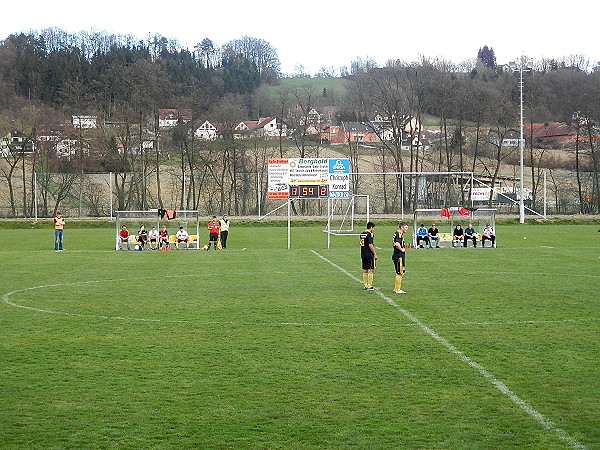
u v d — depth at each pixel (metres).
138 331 16.89
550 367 13.09
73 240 51.75
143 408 10.90
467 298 21.89
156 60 148.88
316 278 27.56
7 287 25.14
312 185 46.47
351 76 184.38
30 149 86.19
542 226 63.81
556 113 116.50
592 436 9.54
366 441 9.45
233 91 157.00
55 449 9.24
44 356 14.30
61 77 127.44
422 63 107.06
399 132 93.06
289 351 14.64
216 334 16.48
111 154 85.12
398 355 14.17
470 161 102.06
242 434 9.75
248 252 41.19
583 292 23.14
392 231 58.97
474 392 11.55
